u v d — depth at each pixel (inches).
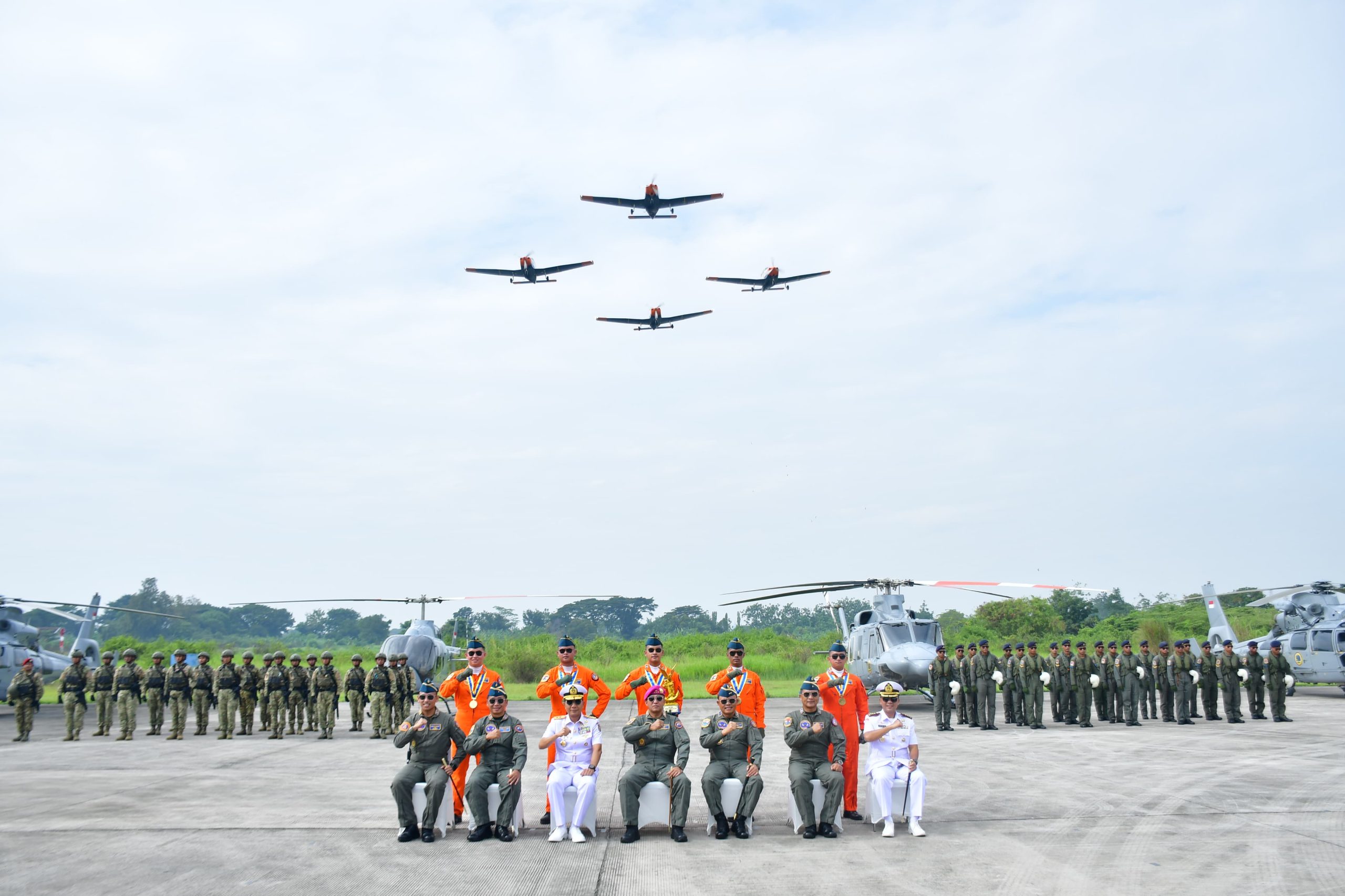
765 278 1619.1
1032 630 2443.4
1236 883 285.1
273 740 780.6
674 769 355.9
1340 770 508.7
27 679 781.9
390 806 437.1
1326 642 1038.4
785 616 4463.6
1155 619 2313.0
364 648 4079.7
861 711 401.1
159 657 836.6
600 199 1478.8
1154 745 637.9
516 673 1667.1
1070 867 306.0
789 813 378.9
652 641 379.2
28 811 423.5
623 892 282.0
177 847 348.5
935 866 309.1
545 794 478.3
